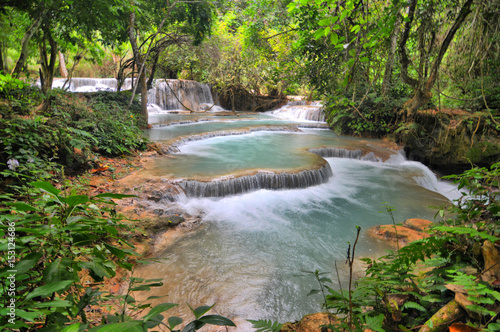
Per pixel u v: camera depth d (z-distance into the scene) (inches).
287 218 266.8
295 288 173.5
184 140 474.3
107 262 58.2
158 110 847.1
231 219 260.1
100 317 118.7
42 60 378.3
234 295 165.5
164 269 184.4
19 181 198.8
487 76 377.7
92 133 341.4
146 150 391.9
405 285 79.4
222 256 204.4
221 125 656.4
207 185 288.7
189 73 1071.6
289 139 534.3
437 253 82.4
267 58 751.7
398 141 534.3
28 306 46.8
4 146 218.7
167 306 47.2
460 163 455.2
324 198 314.8
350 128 606.9
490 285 62.8
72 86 865.5
